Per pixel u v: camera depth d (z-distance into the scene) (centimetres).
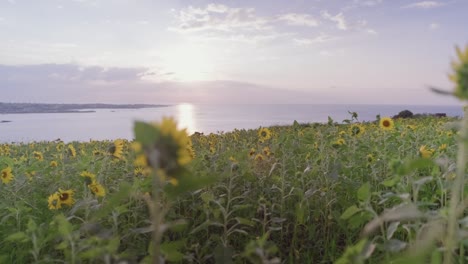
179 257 227
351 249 168
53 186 471
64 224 217
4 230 340
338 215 339
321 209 387
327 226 375
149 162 126
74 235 223
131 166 518
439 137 632
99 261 232
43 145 1243
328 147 537
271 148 551
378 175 452
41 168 590
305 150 528
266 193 404
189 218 362
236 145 788
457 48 125
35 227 261
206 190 405
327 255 338
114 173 512
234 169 380
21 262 304
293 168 471
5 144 1238
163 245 221
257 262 179
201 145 806
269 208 370
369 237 332
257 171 475
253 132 1141
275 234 363
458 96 123
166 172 128
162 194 340
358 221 242
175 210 386
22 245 329
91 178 348
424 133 764
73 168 545
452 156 440
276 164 445
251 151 587
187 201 399
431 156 387
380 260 279
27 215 360
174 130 128
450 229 160
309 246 352
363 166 483
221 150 654
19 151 1028
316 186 421
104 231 217
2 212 397
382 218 184
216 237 314
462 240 199
